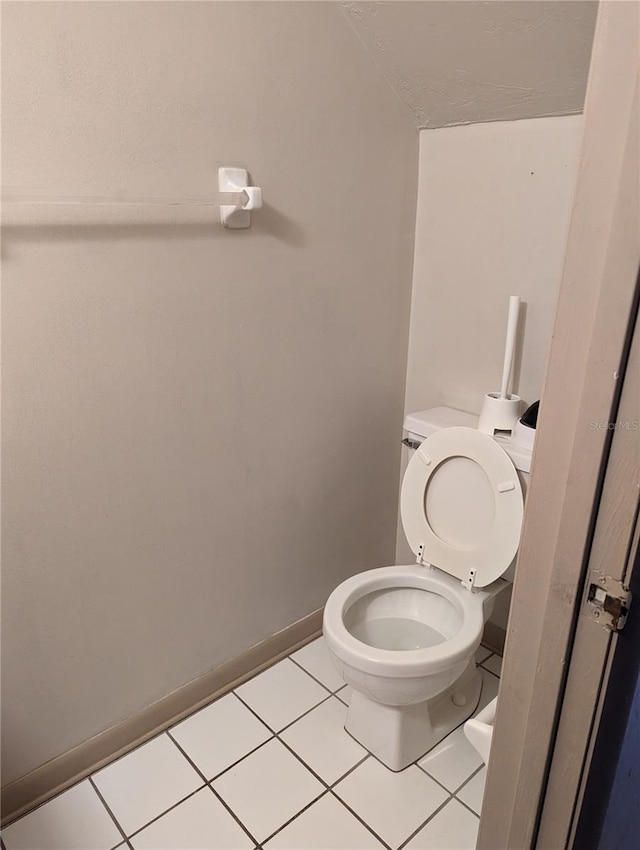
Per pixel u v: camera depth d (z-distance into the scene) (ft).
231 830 4.33
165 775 4.75
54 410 3.90
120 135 3.76
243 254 4.54
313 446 5.59
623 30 1.78
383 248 5.52
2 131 3.35
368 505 6.38
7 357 3.64
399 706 4.62
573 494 2.23
